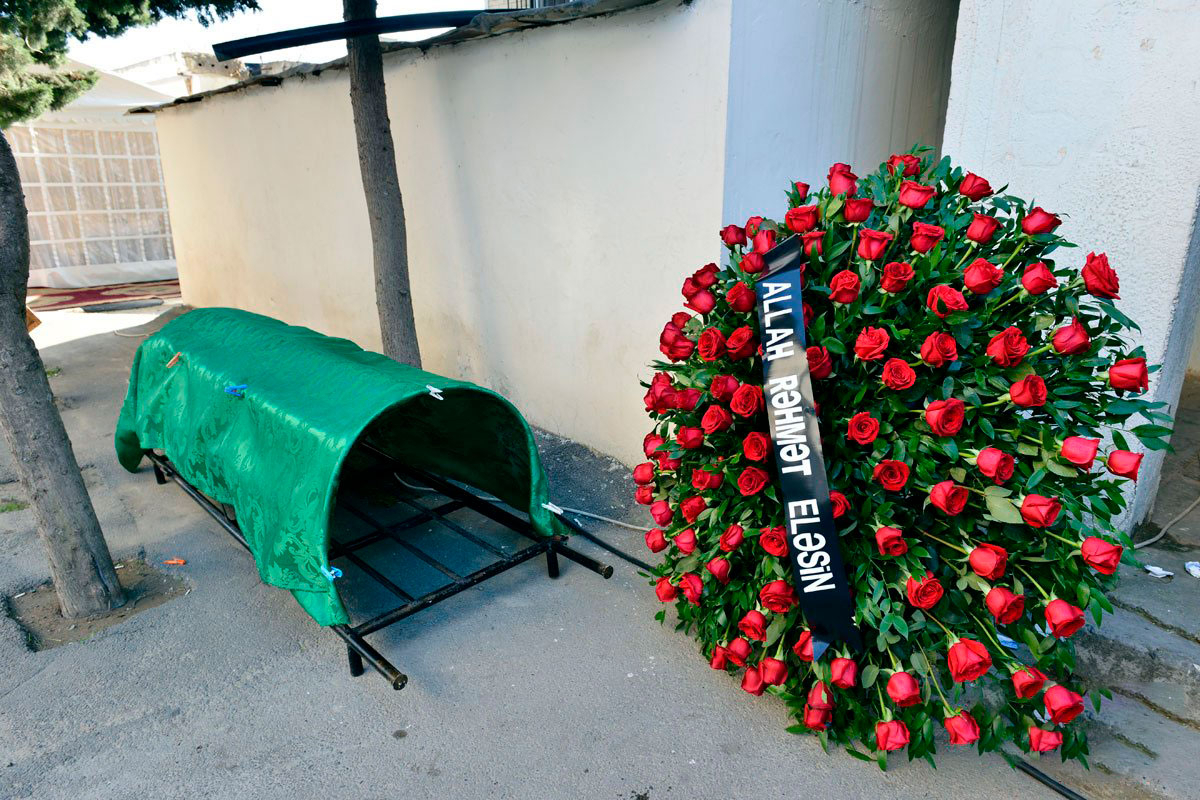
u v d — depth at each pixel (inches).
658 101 158.1
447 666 119.1
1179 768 95.0
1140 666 108.7
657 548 115.1
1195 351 227.0
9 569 151.8
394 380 127.6
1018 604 84.3
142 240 545.6
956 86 134.5
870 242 90.8
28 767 100.7
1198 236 114.3
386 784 96.9
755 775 97.0
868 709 100.0
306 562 119.3
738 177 152.9
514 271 211.3
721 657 105.3
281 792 96.0
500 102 198.2
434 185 231.3
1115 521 130.0
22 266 121.1
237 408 144.4
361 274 283.0
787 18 150.8
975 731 84.1
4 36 235.5
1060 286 93.0
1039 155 125.3
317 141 282.4
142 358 185.5
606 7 150.9
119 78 502.6
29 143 483.2
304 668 119.9
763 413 98.0
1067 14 117.5
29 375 123.6
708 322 107.7
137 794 96.2
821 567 91.0
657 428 117.6
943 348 85.3
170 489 190.5
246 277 368.8
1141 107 112.4
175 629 130.6
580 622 130.0
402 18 166.6
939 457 90.1
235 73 502.3
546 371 210.8
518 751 101.7
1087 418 88.4
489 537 160.9
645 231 169.5
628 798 94.0
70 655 123.7
